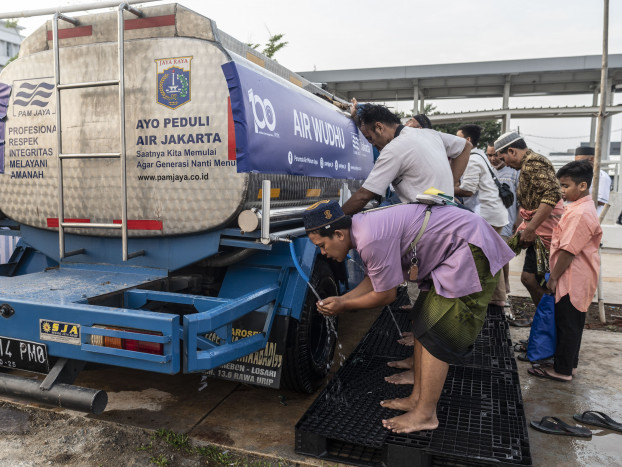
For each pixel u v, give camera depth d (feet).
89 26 10.44
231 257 10.67
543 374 12.67
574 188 11.69
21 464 8.57
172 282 10.59
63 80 10.66
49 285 9.73
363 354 12.40
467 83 104.68
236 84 8.96
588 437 9.68
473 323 8.29
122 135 9.68
